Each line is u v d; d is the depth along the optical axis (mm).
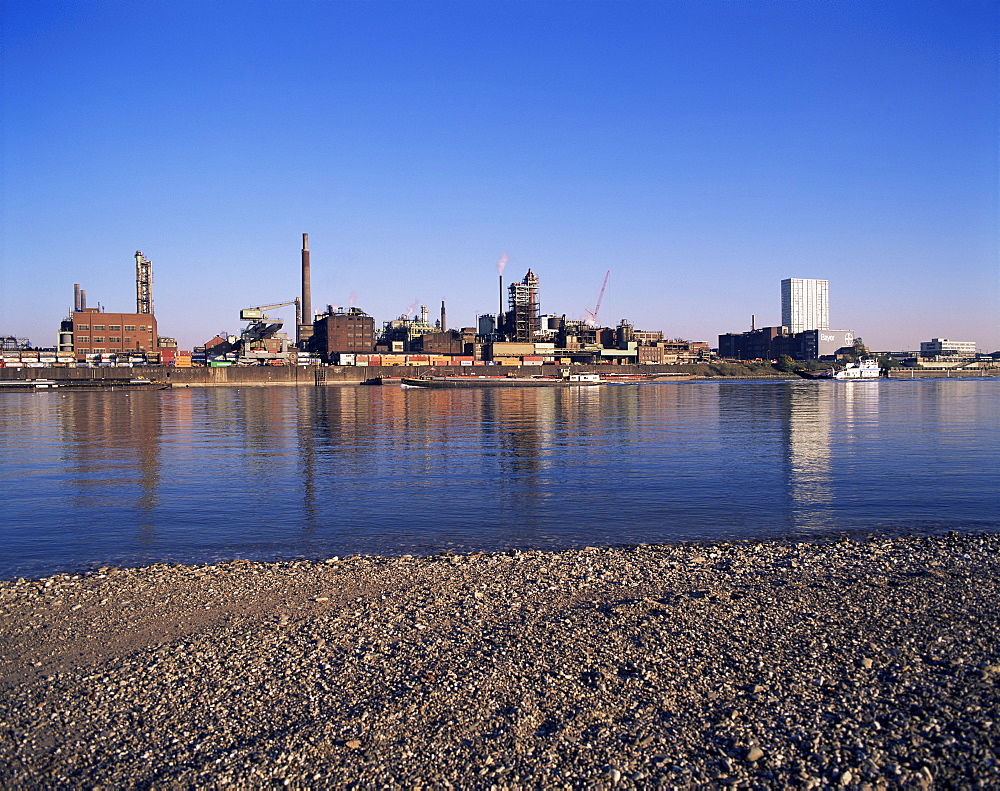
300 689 12414
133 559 23062
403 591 17953
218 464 46594
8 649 14539
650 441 58594
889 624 14984
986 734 10430
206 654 14016
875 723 10812
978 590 17266
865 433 63438
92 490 36719
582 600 17078
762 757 10039
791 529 26188
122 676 13102
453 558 21391
